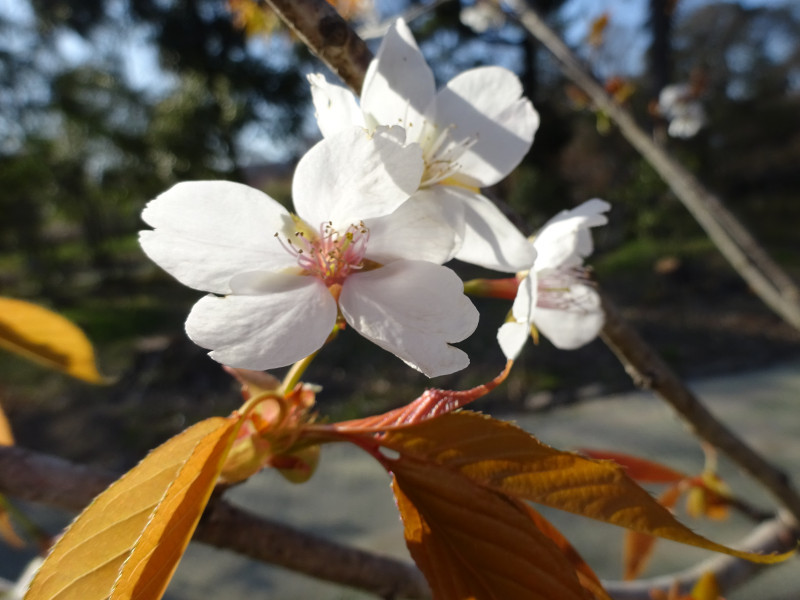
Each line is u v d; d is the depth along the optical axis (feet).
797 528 0.44
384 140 0.19
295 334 0.19
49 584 0.17
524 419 1.85
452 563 0.18
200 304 0.19
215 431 0.17
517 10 0.66
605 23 0.61
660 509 0.17
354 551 0.30
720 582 0.44
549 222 0.25
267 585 1.15
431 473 0.19
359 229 0.20
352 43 0.24
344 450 1.67
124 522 0.18
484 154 0.24
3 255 5.54
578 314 0.29
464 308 0.19
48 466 0.27
